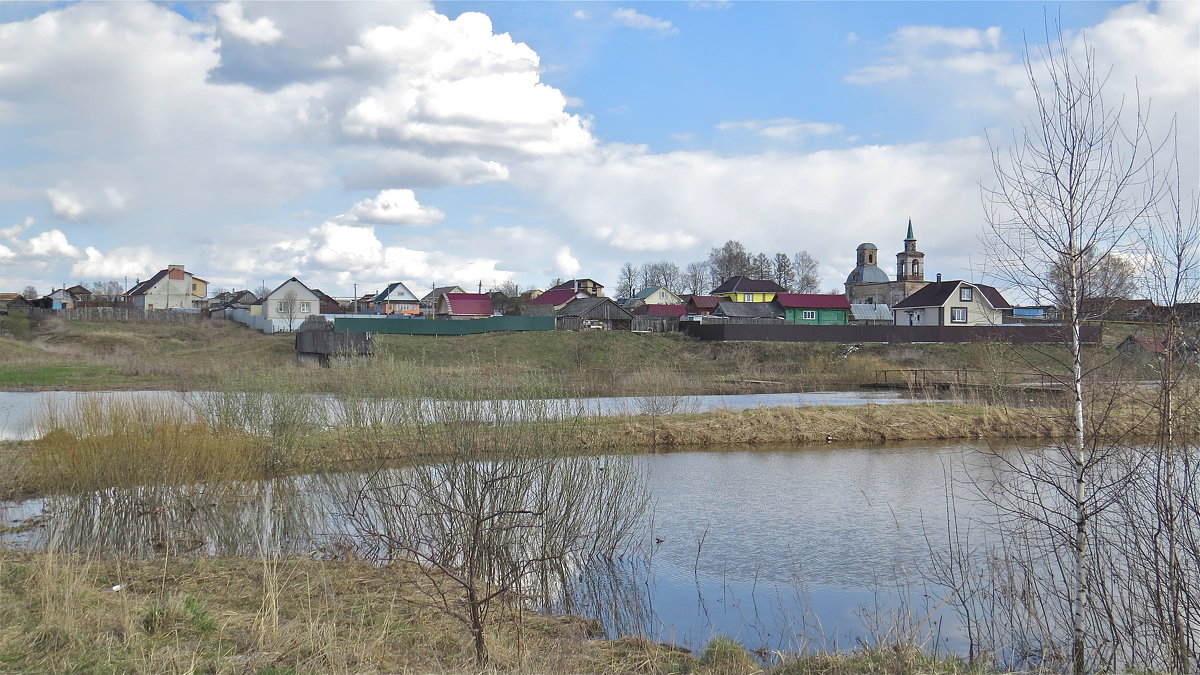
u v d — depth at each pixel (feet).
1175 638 25.79
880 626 34.60
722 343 211.82
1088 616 31.01
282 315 299.17
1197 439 27.25
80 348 229.04
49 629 25.99
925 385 142.41
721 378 165.17
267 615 29.40
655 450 88.58
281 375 75.51
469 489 38.37
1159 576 26.53
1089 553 29.50
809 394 140.97
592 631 36.19
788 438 93.45
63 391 136.26
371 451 51.98
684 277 518.78
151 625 27.81
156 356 209.97
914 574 44.09
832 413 101.40
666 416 99.76
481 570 34.94
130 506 52.80
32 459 58.39
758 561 46.98
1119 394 27.61
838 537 51.60
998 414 93.04
